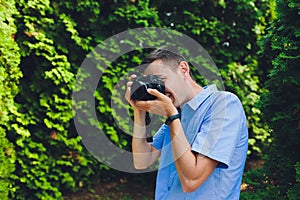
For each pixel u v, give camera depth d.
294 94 2.63
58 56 3.57
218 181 1.38
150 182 4.46
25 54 3.49
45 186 3.60
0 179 3.13
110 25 3.98
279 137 2.70
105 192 4.19
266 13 4.64
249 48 4.52
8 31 3.02
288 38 2.59
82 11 3.86
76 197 4.01
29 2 3.41
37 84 3.64
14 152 3.24
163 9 4.32
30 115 3.58
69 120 3.83
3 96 3.11
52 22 3.58
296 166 2.42
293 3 2.49
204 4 4.42
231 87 4.37
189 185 1.30
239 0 4.36
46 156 3.66
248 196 2.67
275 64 2.57
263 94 2.82
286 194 2.62
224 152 1.32
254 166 4.69
